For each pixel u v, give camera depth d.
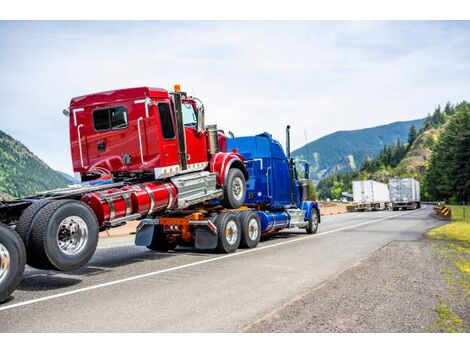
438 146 104.00
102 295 6.12
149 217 10.44
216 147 11.07
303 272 7.88
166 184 9.10
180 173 9.47
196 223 10.15
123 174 9.14
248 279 7.24
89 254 6.89
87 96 9.17
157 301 5.77
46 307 5.48
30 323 4.84
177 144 9.38
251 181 13.38
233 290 6.41
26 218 6.35
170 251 11.29
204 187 10.27
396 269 8.07
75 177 9.40
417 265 8.54
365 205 49.44
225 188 10.95
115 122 8.98
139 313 5.21
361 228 18.83
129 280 7.20
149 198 8.48
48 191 7.50
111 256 10.41
